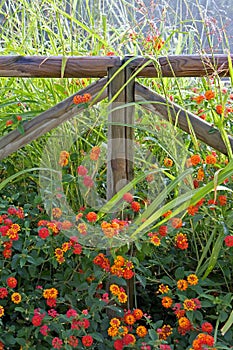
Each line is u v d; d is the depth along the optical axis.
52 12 2.24
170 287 1.91
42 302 1.74
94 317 1.66
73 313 1.58
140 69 1.74
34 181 2.14
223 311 1.64
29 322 1.73
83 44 2.23
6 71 1.83
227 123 2.05
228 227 1.75
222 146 1.85
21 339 1.62
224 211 1.84
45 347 1.65
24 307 1.72
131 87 1.81
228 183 1.93
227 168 1.68
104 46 2.15
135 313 1.66
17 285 1.82
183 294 1.71
